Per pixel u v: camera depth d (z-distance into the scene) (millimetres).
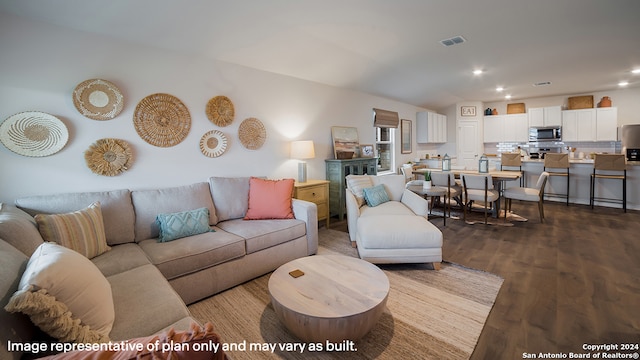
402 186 3943
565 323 1922
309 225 3055
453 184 4707
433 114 7145
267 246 2680
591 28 2971
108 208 2354
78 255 1298
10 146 2137
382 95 5766
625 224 4133
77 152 2424
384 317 2031
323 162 4680
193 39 2789
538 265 2826
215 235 2533
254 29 2742
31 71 2213
